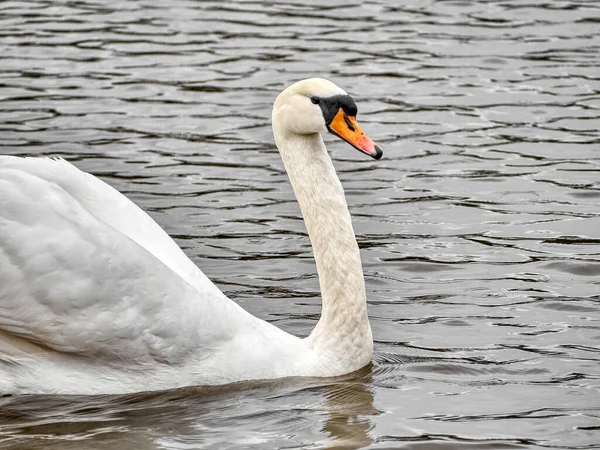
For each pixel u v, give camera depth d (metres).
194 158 19.17
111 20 28.17
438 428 10.42
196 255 15.15
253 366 11.45
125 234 11.33
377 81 23.59
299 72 24.03
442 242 15.70
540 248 15.38
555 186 17.89
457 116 21.50
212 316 11.33
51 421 10.56
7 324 10.81
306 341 11.86
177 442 10.16
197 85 23.19
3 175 10.95
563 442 10.10
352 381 11.54
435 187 17.97
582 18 28.42
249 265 14.85
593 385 11.36
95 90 22.78
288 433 10.36
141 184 17.86
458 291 13.99
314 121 11.45
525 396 11.12
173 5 29.75
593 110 21.72
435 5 29.88
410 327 12.95
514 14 28.89
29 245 10.73
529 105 22.08
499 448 10.02
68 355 11.07
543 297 13.72
